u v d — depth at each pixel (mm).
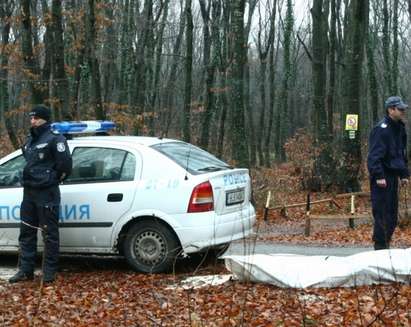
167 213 8406
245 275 7340
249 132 42750
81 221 8734
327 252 10914
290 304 6430
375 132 8289
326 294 6734
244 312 6059
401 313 5934
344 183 22281
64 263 9469
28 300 7301
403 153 8414
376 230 8273
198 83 46750
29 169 8109
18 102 31266
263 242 12781
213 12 34250
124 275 8484
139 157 8719
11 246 9070
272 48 46938
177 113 45344
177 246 8414
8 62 22531
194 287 7457
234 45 19578
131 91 33531
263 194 20109
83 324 6258
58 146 8062
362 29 22594
